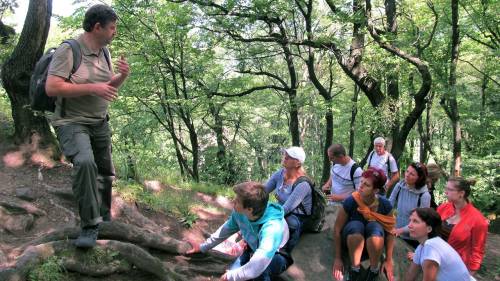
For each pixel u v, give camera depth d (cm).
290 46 1656
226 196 777
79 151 347
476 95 1697
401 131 1226
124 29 1413
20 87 563
